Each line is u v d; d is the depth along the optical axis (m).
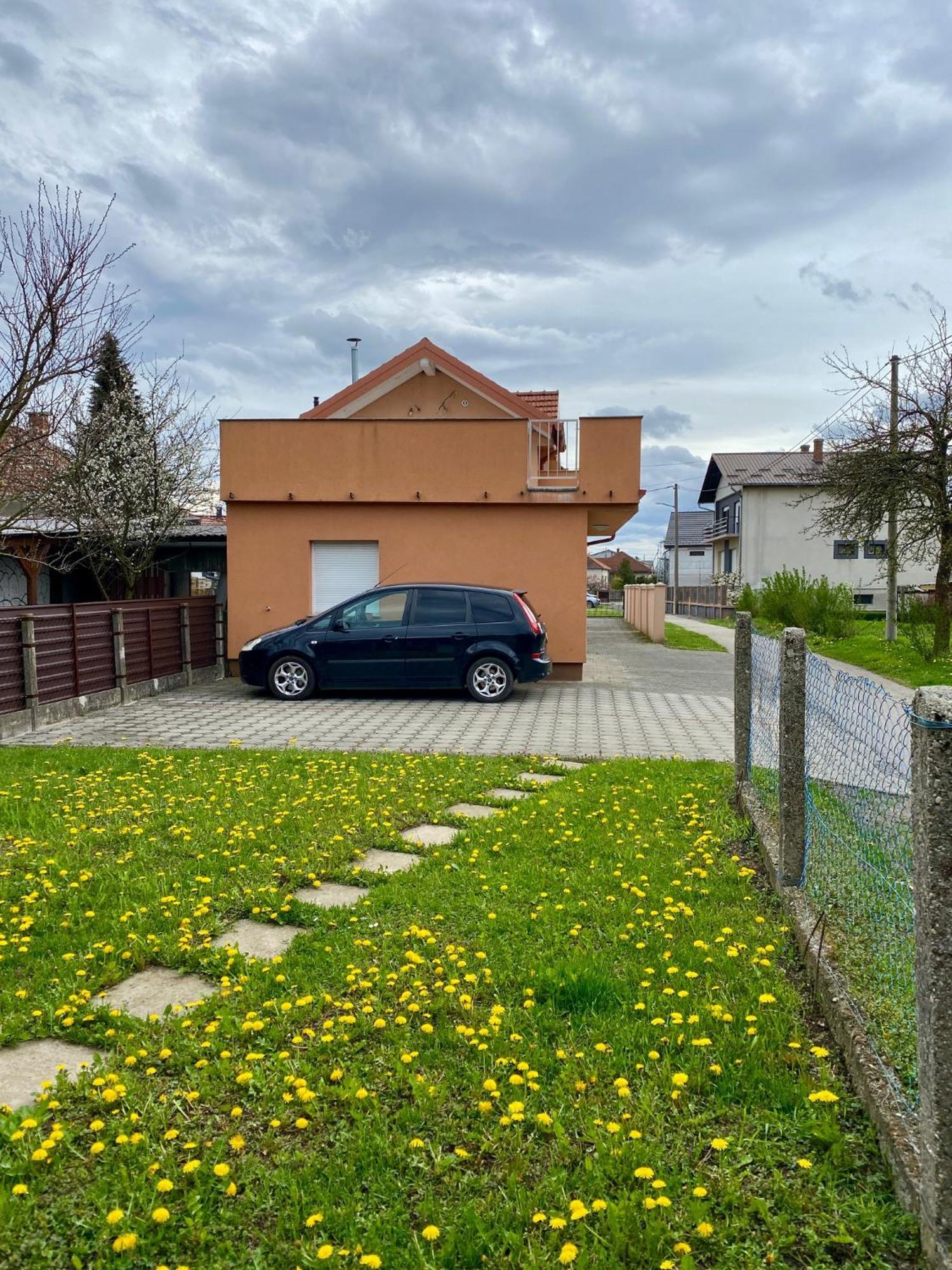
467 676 12.89
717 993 3.67
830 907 4.26
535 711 12.16
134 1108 2.90
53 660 11.18
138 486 20.11
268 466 15.09
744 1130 2.78
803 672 4.75
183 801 6.73
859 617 31.64
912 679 16.61
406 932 4.32
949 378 19.30
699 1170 2.61
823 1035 3.38
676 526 59.69
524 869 5.24
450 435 14.97
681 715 11.87
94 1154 2.69
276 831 5.96
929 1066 2.21
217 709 12.21
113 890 4.86
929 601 28.22
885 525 23.30
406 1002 3.59
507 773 7.96
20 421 13.07
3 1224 2.39
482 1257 2.31
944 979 2.18
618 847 5.66
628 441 14.81
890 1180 2.54
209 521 24.41
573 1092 2.98
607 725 11.09
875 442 19.72
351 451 15.03
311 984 3.77
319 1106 2.92
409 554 15.24
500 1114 2.88
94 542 19.95
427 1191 2.55
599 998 3.62
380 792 7.03
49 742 9.66
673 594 58.03
